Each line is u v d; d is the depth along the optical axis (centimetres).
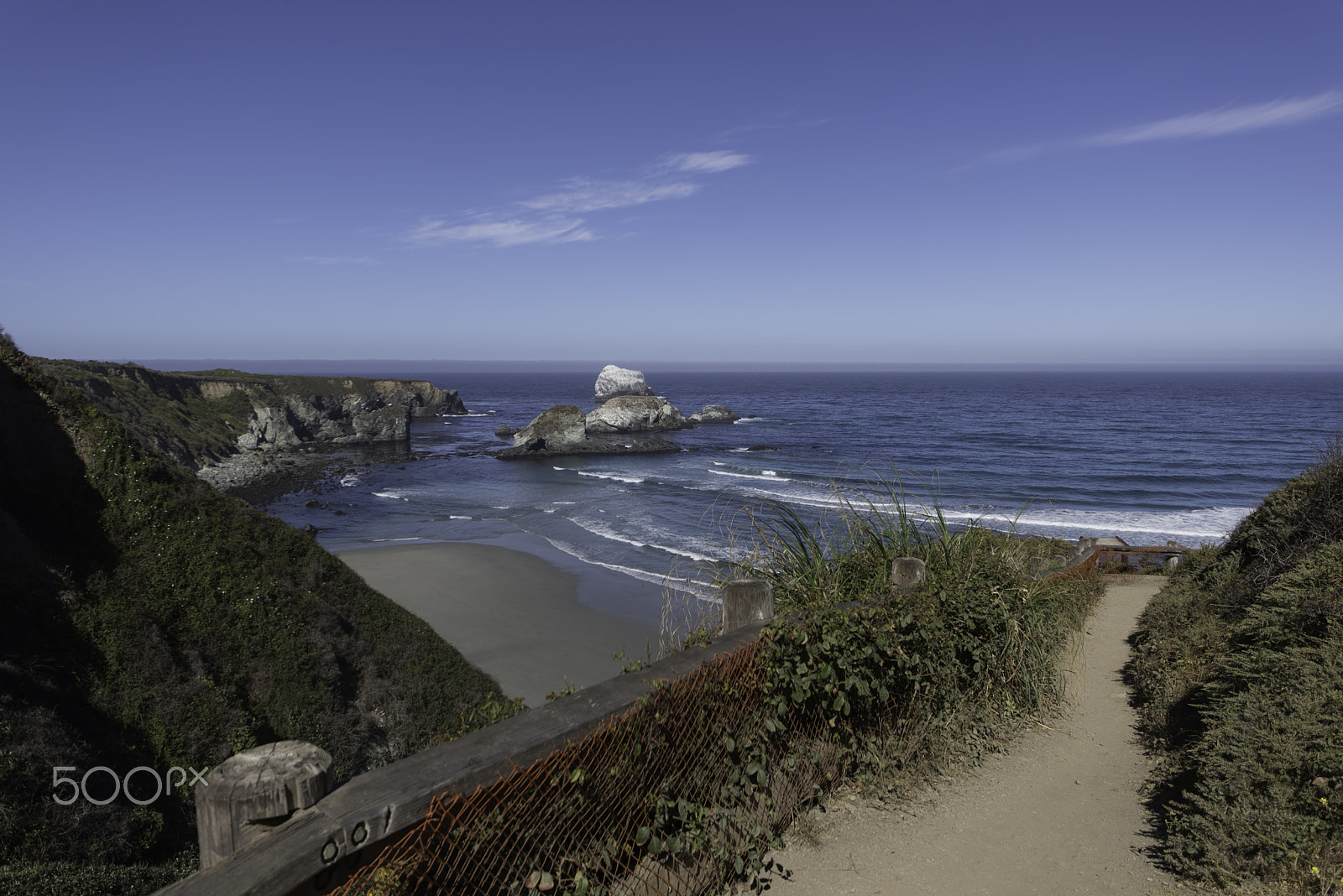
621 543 2803
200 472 4728
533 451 5822
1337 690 366
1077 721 505
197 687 753
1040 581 558
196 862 548
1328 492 696
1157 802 377
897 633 367
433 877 177
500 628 1834
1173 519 3119
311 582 1002
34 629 695
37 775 522
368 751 833
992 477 4406
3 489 834
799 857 300
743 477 4619
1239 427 7538
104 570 835
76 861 486
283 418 6731
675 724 253
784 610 401
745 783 287
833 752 347
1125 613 934
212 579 898
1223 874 281
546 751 204
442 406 10506
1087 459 5316
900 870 296
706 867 269
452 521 3338
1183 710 484
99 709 671
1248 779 329
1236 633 546
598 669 1576
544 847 209
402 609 1093
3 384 899
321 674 876
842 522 527
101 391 4891
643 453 5941
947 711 408
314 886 150
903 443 6488
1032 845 325
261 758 154
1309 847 276
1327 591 479
